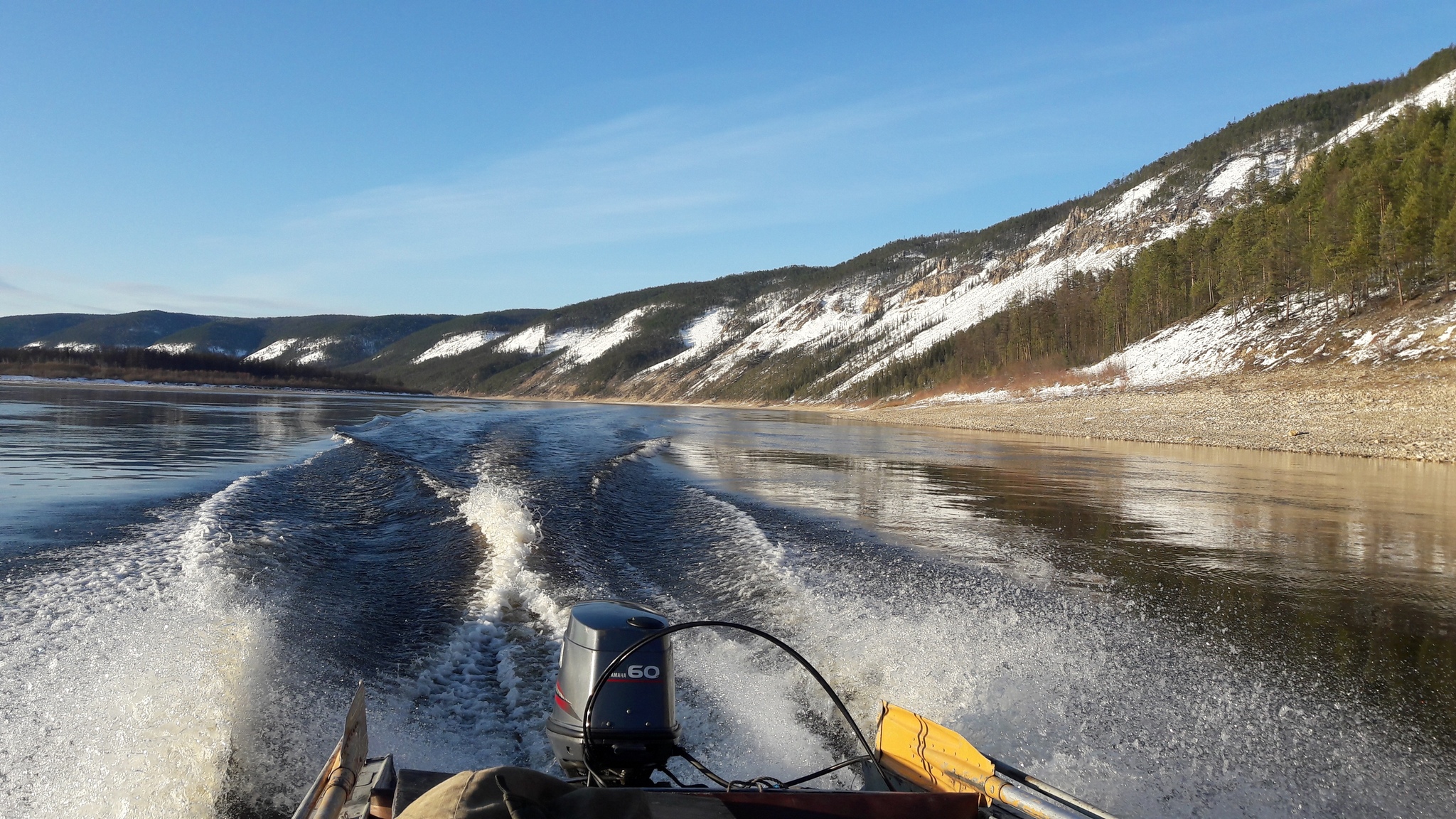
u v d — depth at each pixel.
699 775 4.37
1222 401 47.19
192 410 46.88
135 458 19.91
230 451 22.12
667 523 12.96
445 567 9.05
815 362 193.00
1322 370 50.16
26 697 4.89
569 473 18.42
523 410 76.62
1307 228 72.19
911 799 2.91
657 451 27.61
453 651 6.30
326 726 4.78
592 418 56.34
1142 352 76.25
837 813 2.83
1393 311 54.59
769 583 8.84
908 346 164.75
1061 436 43.53
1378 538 13.32
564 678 4.07
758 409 142.12
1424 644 7.68
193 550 9.26
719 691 5.66
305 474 17.11
